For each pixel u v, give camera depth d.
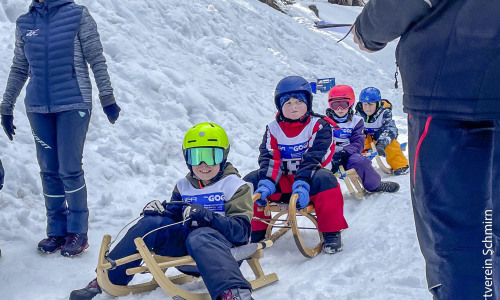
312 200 3.96
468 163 1.64
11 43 6.10
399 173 6.77
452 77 1.63
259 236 4.17
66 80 3.63
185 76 7.67
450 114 1.65
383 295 2.95
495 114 1.58
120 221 4.48
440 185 1.69
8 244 3.85
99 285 2.99
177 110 6.69
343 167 5.38
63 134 3.64
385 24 1.78
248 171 6.07
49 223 3.82
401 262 3.46
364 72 13.45
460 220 1.67
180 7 9.48
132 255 2.93
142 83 6.70
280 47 11.57
